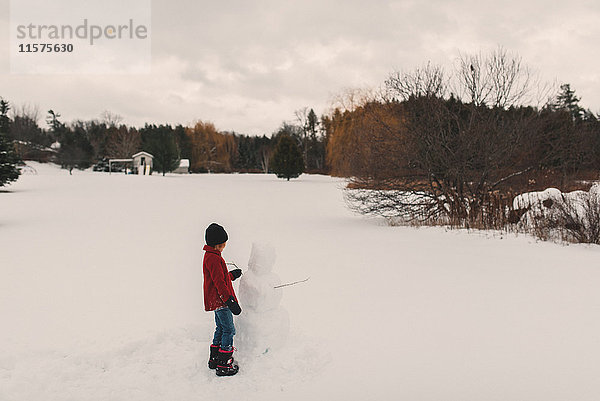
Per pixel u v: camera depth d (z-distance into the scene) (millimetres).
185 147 87688
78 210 20906
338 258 9734
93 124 111812
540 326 5406
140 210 21094
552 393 3828
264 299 4324
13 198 27172
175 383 3932
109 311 6145
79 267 9008
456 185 15391
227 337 4090
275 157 58906
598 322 5531
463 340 4980
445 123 15508
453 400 3723
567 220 11773
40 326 5520
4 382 3898
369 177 16094
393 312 5957
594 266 8656
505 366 4336
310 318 5719
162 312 6098
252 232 13953
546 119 15406
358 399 3729
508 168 15336
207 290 4211
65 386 3869
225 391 3828
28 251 10789
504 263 9039
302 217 18453
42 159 78750
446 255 9969
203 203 25094
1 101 70562
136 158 70188
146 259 9859
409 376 4133
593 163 17953
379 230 14250
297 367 4238
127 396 3723
